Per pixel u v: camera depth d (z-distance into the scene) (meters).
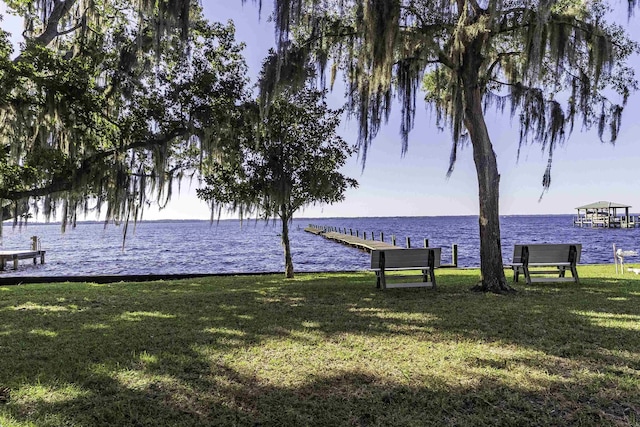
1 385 3.12
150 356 3.78
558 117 7.69
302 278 10.49
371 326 4.76
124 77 8.59
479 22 6.00
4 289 8.79
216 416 2.66
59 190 8.20
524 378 3.16
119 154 8.73
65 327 4.95
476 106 7.20
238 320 5.18
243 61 10.30
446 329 4.58
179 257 23.19
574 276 7.85
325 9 7.81
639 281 8.16
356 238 32.41
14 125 7.63
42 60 7.53
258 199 10.41
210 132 9.04
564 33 6.33
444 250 24.53
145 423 2.56
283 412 2.70
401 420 2.58
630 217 64.56
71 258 22.95
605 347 3.86
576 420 2.56
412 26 7.25
